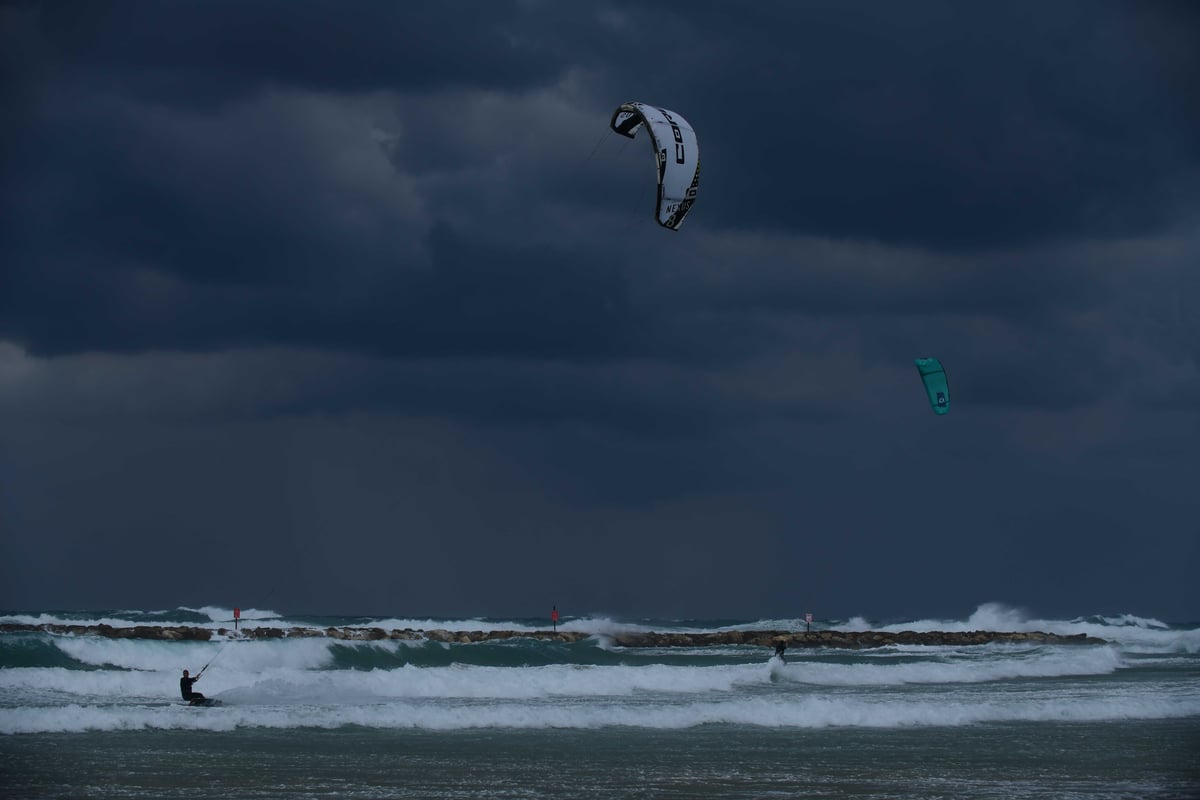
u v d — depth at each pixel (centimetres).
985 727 4109
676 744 3656
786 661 7075
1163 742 3756
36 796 2738
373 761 3256
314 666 5981
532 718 4091
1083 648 9725
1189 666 7575
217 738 3622
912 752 3516
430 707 4197
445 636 8769
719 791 2888
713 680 5653
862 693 5431
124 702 4456
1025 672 6712
